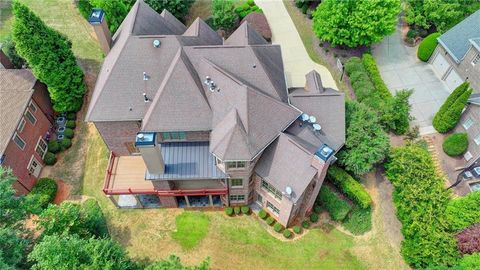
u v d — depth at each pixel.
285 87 36.94
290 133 33.88
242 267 34.03
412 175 35.03
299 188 31.03
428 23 49.56
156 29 38.28
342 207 35.56
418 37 51.00
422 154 36.25
